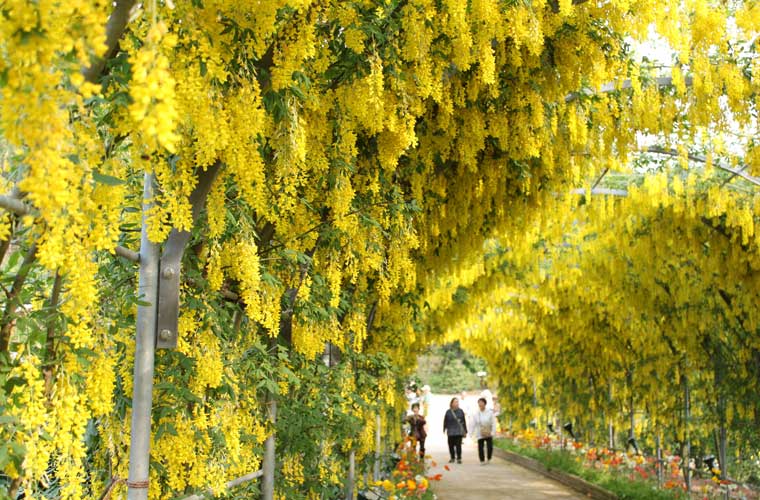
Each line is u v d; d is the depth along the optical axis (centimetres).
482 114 535
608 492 1113
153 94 150
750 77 599
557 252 1148
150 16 186
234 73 245
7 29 153
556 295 1282
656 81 621
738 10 531
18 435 199
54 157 155
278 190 343
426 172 582
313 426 473
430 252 754
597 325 1362
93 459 302
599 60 500
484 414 1805
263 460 421
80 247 190
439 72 416
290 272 410
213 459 300
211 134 225
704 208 833
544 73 518
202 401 292
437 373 3916
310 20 279
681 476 1235
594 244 1095
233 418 307
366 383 631
